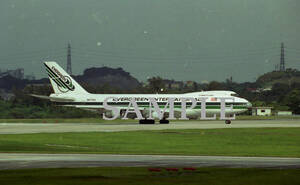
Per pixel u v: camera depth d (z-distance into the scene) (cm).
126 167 14700
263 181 12125
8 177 12650
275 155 19925
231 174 13250
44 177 12662
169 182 12000
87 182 11956
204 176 12925
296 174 13225
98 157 18188
